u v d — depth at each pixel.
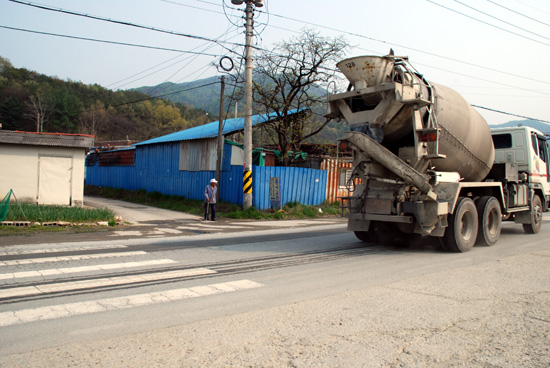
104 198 29.16
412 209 8.82
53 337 3.97
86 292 5.57
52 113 71.31
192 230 13.23
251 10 17.11
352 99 9.21
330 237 11.88
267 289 5.86
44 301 5.13
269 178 19.20
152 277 6.48
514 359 3.61
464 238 9.37
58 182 17.12
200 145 22.62
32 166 16.77
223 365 3.40
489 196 10.49
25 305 4.96
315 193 21.52
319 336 4.06
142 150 29.20
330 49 21.33
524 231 13.42
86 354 3.59
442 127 9.24
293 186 20.27
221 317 4.61
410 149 8.89
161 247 9.52
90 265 7.29
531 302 5.30
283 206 19.34
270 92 21.72
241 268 7.30
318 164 22.55
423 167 8.89
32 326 4.25
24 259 7.75
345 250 9.51
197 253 8.76
